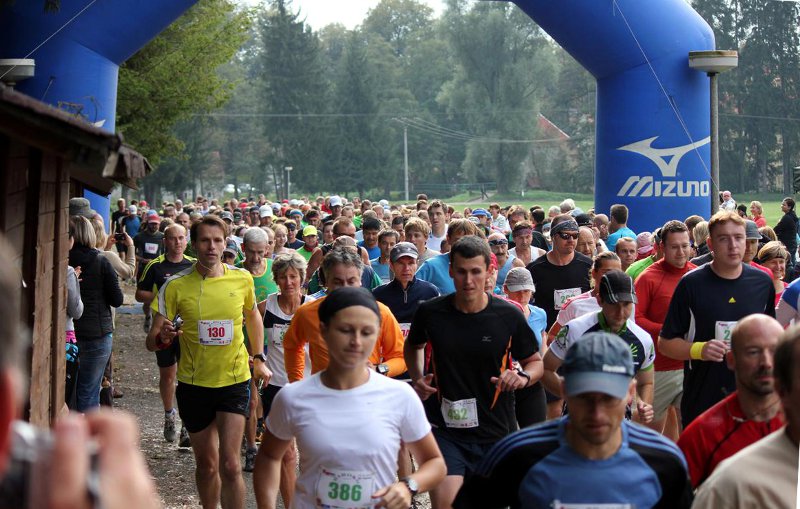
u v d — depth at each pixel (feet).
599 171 70.69
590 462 11.99
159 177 324.60
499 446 12.41
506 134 333.21
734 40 307.58
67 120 12.69
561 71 374.22
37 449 4.63
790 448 11.21
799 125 310.86
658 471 12.06
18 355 4.42
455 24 331.57
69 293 28.14
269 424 15.72
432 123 379.96
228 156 407.23
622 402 11.63
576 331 22.47
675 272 27.58
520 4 66.59
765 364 14.10
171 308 24.16
